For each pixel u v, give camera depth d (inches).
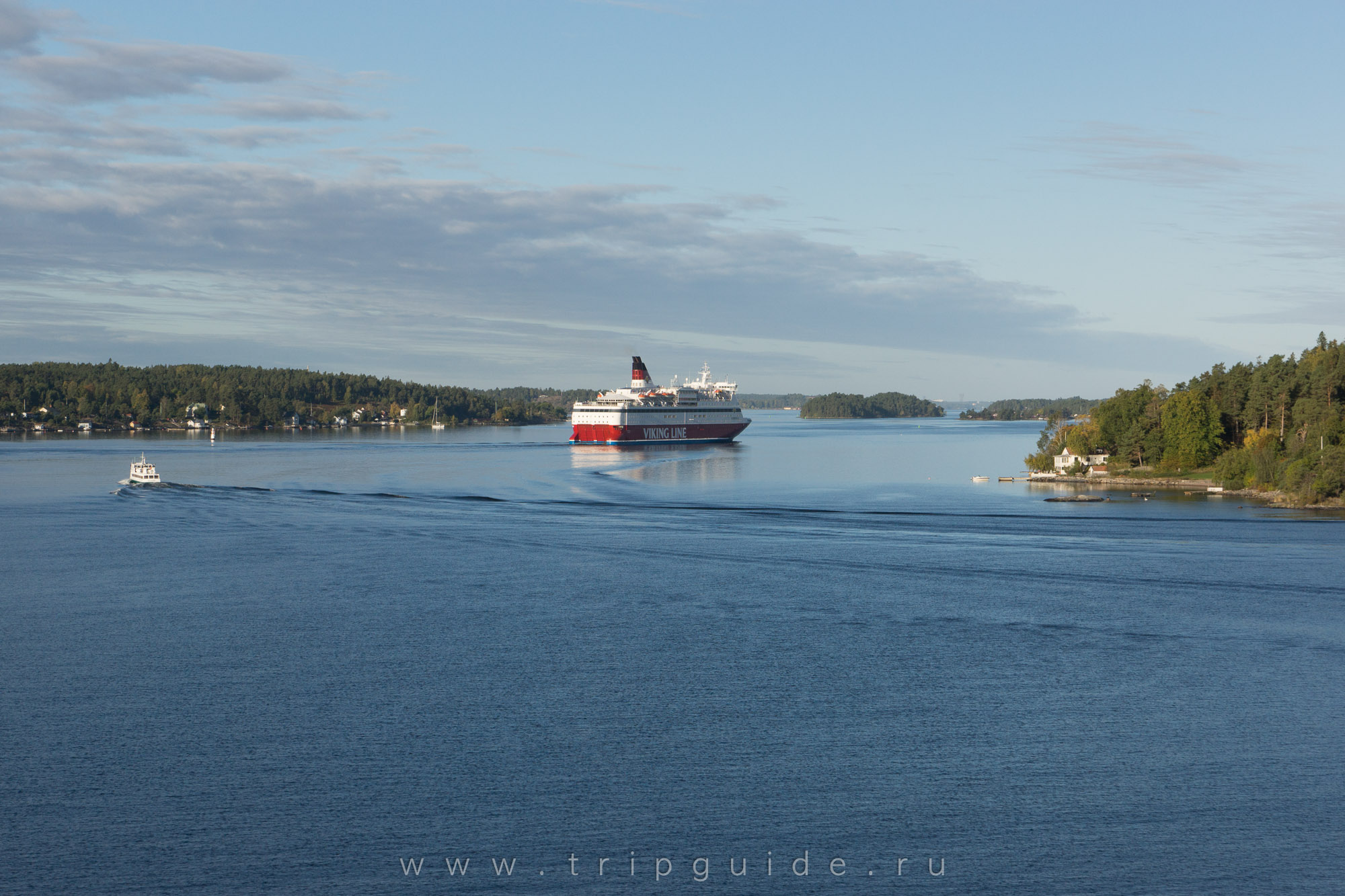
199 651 2257.6
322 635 2407.7
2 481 6879.9
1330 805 1450.5
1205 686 1999.3
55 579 3125.0
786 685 2006.6
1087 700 1916.8
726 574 3191.4
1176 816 1419.8
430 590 2938.0
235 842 1344.7
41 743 1686.8
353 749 1652.3
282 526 4399.6
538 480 6776.6
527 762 1603.1
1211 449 6884.8
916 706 1876.2
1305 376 6889.8
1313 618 2583.7
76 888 1232.8
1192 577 3127.5
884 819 1413.6
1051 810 1440.7
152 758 1617.9
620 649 2276.1
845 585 3002.0
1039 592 2903.5
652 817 1414.9
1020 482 6717.5
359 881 1250.6
